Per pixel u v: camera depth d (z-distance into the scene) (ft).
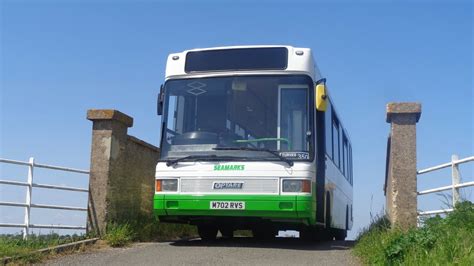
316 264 31.63
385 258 29.25
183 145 39.40
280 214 37.01
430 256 26.08
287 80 39.60
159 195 38.86
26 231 38.93
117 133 45.42
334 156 50.34
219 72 40.63
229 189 37.58
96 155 44.47
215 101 40.09
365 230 43.75
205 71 40.93
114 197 44.52
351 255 35.60
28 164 39.42
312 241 48.14
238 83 40.09
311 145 38.19
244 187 37.47
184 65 41.45
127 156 47.37
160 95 41.45
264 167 37.52
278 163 37.58
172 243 42.91
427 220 32.58
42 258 33.86
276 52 40.24
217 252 36.04
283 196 36.96
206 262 31.99
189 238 51.83
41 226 40.09
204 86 40.63
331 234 53.11
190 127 39.91
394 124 40.73
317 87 39.01
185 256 34.37
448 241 27.04
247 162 37.83
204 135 39.27
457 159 34.50
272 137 38.45
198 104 40.27
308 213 36.88
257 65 40.22
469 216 30.04
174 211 38.42
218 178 37.86
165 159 39.37
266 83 39.75
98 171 44.19
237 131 38.96
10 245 34.22
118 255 35.58
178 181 38.55
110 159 44.21
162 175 39.06
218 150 38.58
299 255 35.35
